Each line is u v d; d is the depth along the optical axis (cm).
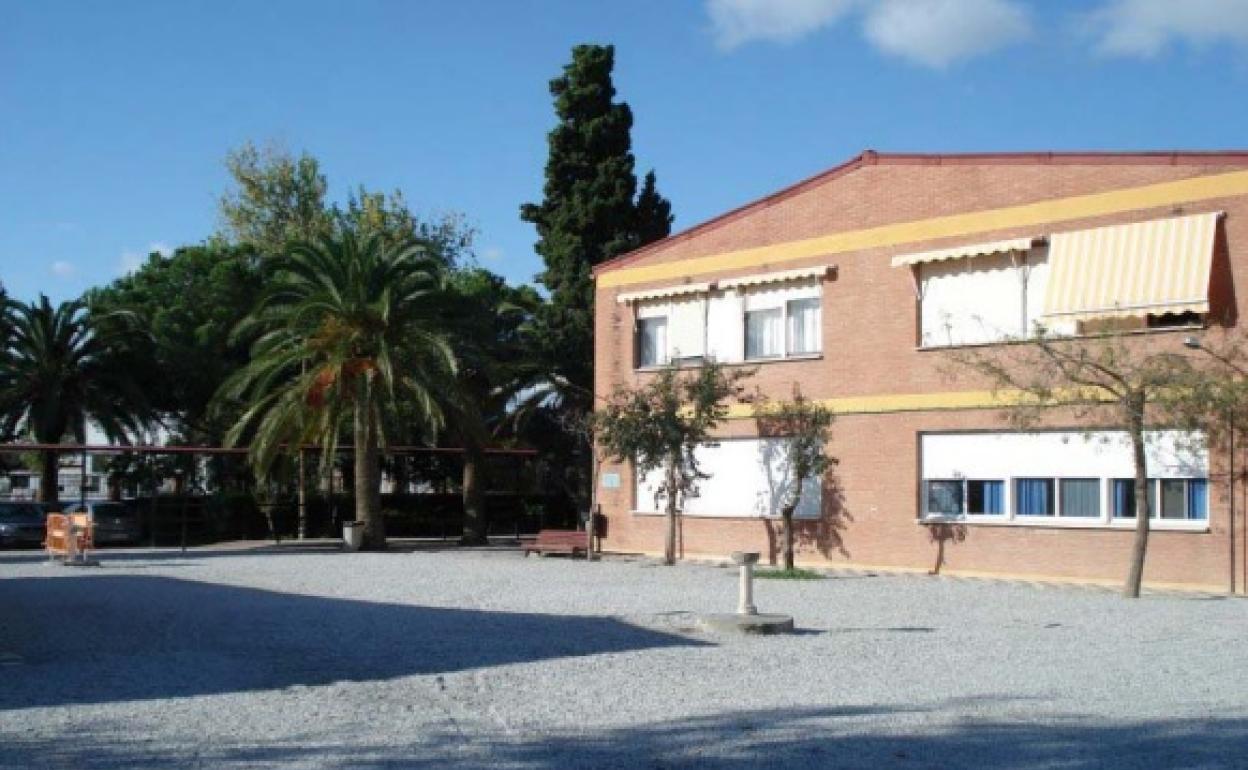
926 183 2669
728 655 1406
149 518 4162
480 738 956
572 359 4416
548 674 1268
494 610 1880
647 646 1481
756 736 962
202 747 917
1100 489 2380
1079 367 2138
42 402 4325
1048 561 2431
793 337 2920
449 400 3516
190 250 5081
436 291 3541
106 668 1292
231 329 4578
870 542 2711
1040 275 2495
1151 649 1463
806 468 2639
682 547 3097
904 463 2666
